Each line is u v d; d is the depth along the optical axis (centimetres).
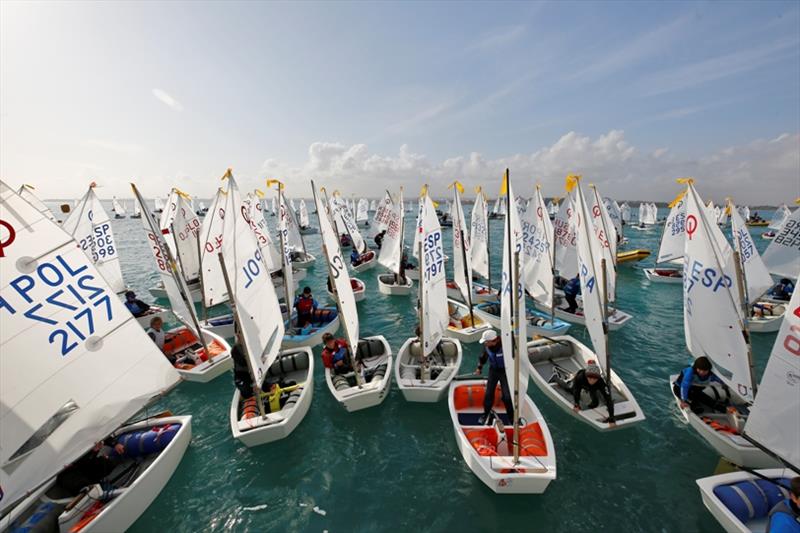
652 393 983
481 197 1747
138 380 658
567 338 1164
